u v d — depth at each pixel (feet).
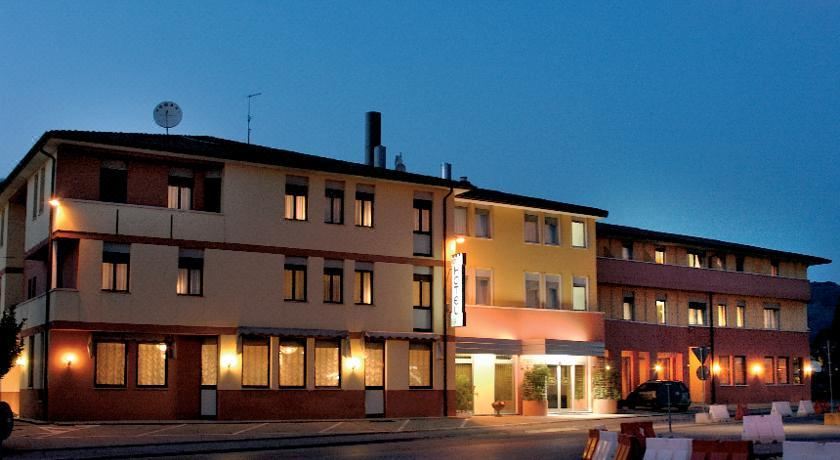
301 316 131.64
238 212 128.26
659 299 191.01
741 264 211.00
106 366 118.83
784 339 218.79
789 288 219.82
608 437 80.53
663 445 72.13
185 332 122.83
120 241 119.96
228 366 125.29
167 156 123.54
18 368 136.36
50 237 118.32
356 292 137.69
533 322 159.02
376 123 174.81
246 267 127.95
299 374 131.44
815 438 109.40
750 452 67.97
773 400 213.66
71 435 101.81
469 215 154.30
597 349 166.20
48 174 121.49
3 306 142.72
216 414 124.47
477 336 150.61
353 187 138.62
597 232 177.68
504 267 157.58
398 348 140.05
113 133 124.47
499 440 106.01
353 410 134.72
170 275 122.62
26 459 83.87
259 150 135.74
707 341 199.41
